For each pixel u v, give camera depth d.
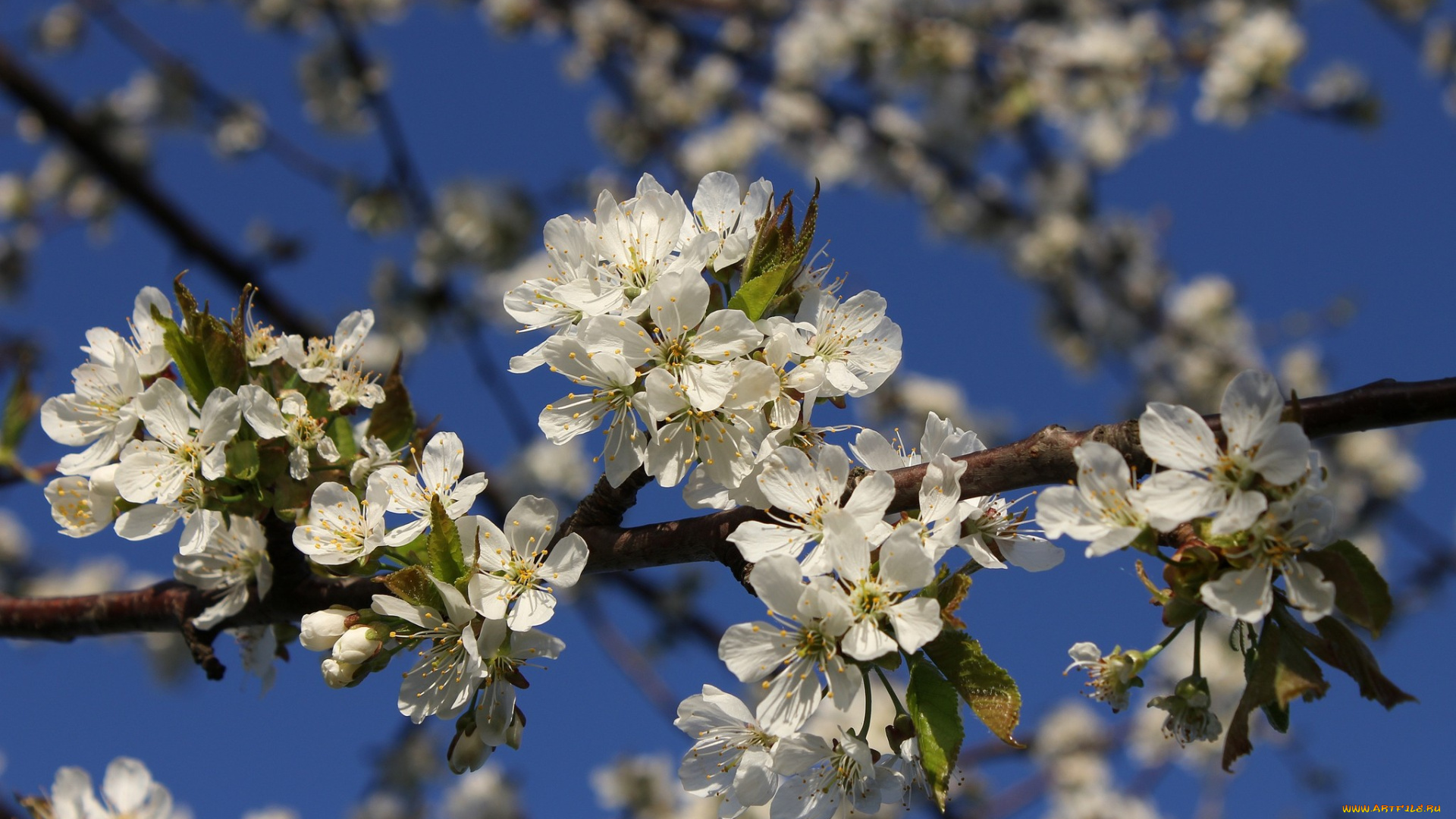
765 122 2.19
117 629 0.84
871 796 0.74
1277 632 0.72
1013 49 1.95
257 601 0.80
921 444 0.76
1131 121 2.08
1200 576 0.72
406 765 1.85
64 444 0.78
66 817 0.82
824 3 1.98
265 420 0.77
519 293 0.76
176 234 1.56
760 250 0.75
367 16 2.09
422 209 1.86
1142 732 1.84
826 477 0.75
